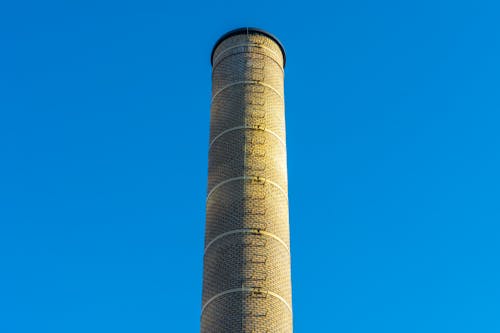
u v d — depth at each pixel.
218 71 54.84
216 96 53.75
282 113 53.47
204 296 45.72
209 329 43.91
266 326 43.22
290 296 46.00
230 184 48.66
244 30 55.62
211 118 53.41
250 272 44.91
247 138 50.31
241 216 47.06
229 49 55.09
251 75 53.38
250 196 47.84
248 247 45.84
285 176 50.84
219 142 51.00
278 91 54.09
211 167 50.62
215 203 48.62
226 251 46.00
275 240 46.81
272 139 51.12
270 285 44.78
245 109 51.69
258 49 54.88
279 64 55.84
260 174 48.94
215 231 47.41
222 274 45.22
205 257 47.41
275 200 48.50
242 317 43.22
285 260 46.81
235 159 49.53
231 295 44.16
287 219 49.09
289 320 44.78
